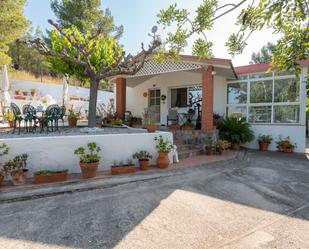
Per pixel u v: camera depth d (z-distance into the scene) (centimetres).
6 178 507
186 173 653
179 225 354
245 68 1242
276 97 1151
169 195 477
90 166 536
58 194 466
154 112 1454
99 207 409
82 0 2102
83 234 319
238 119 1171
